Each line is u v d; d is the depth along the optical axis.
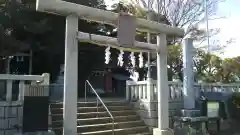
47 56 18.70
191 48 11.18
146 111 10.02
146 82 10.21
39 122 6.44
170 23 21.27
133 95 10.98
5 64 18.25
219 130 10.88
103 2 19.75
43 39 17.56
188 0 21.45
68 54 6.98
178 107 11.03
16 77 7.06
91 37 7.41
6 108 6.85
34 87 6.54
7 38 14.73
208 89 12.91
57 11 6.89
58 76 18.53
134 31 8.21
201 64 16.02
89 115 9.19
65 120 6.75
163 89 8.99
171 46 16.19
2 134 6.70
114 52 20.95
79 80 20.86
